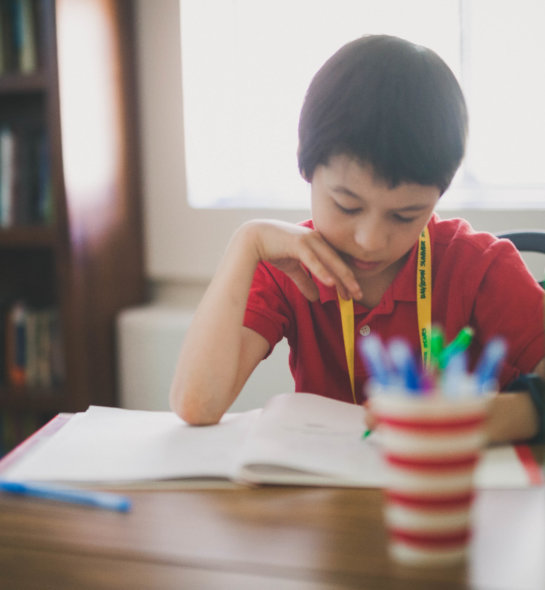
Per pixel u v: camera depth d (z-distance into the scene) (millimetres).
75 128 2053
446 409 495
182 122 2279
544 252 1190
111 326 2219
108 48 2176
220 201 2320
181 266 2324
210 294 940
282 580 505
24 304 2271
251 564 530
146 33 2279
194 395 858
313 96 889
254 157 2281
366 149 824
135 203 2314
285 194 2271
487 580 495
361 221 878
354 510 618
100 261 2164
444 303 1046
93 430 825
